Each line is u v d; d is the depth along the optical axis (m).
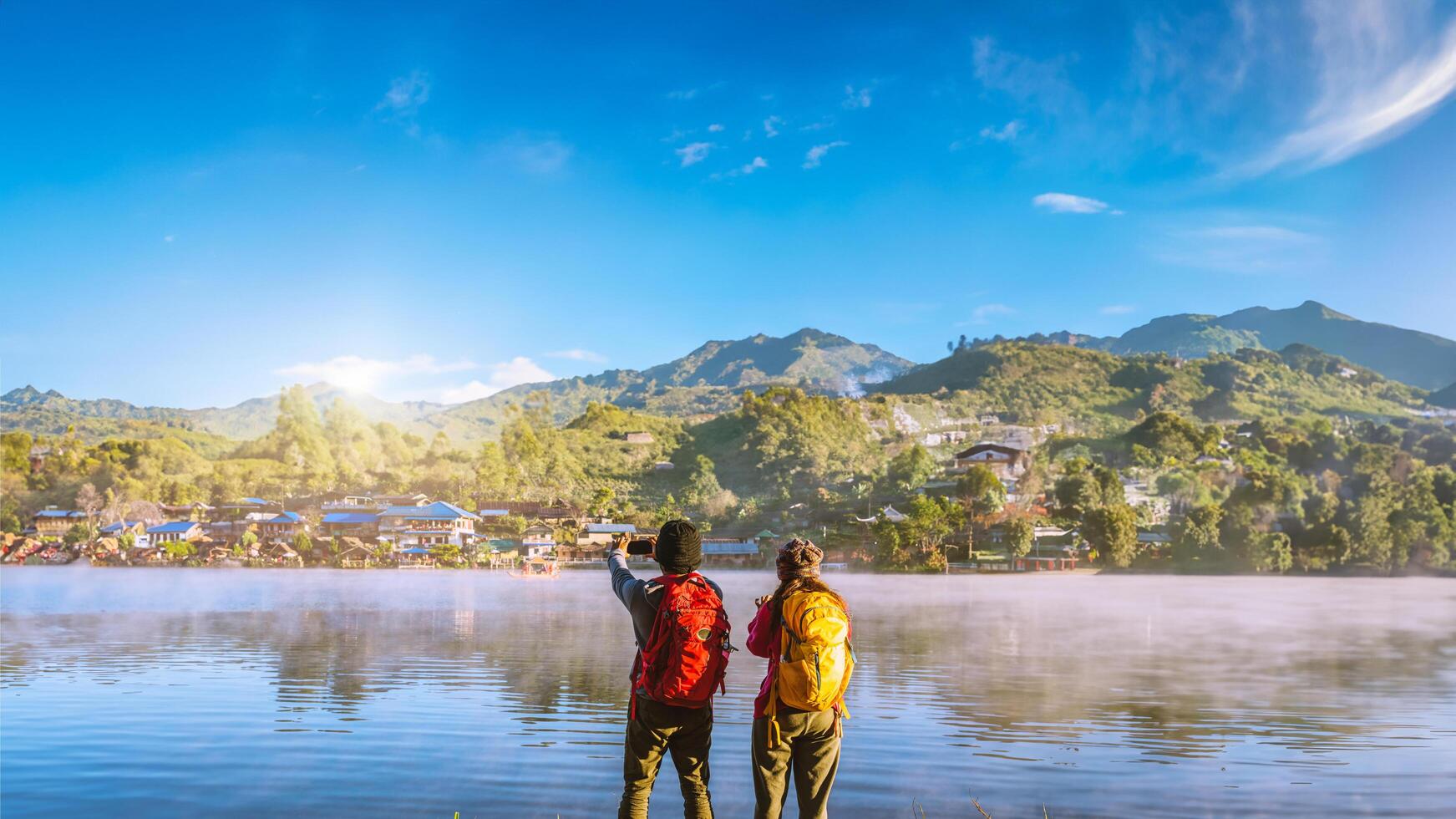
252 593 80.25
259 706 16.97
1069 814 10.20
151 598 69.06
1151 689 19.94
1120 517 162.25
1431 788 11.35
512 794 10.83
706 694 6.33
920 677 22.12
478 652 27.67
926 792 11.05
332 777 11.58
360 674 22.19
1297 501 197.00
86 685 19.89
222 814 9.99
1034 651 29.14
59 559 179.50
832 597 6.59
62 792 10.88
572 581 123.81
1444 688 20.33
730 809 10.32
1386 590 99.38
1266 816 10.09
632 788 6.45
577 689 19.50
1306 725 15.55
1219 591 94.44
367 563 168.12
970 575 151.25
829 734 6.56
